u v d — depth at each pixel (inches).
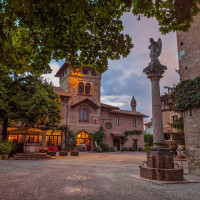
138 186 253.9
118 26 175.2
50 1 119.6
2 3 145.6
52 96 769.6
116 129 1258.0
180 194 219.0
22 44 196.4
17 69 202.4
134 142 1328.7
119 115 1296.8
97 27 175.2
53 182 273.4
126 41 180.4
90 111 1143.6
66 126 1028.5
